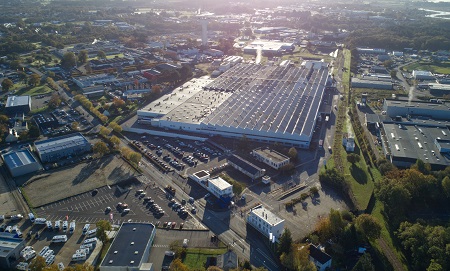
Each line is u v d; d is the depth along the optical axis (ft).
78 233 533.96
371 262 475.31
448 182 592.19
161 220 564.30
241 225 553.64
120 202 609.01
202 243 514.27
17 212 583.17
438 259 445.37
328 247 500.74
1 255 468.75
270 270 464.65
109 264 444.96
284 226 547.49
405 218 549.54
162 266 469.57
